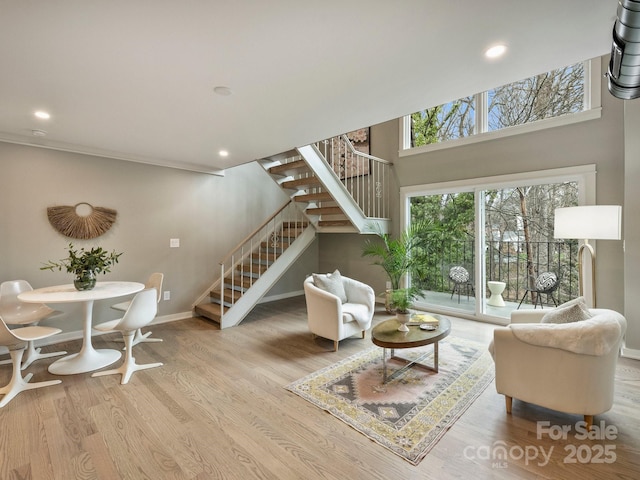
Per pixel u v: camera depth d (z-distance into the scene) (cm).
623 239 321
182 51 179
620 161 320
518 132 385
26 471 166
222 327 411
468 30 163
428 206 491
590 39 171
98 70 199
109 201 396
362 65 197
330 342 361
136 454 178
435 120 488
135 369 286
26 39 165
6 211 329
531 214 391
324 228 508
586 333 180
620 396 229
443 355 312
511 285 408
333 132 324
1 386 259
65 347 347
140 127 306
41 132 319
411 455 174
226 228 520
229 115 276
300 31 162
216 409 223
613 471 162
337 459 172
